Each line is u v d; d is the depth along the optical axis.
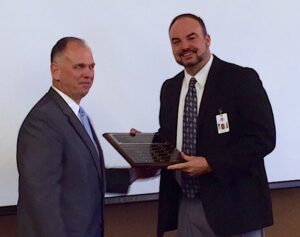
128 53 2.64
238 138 2.04
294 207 3.18
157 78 2.72
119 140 2.14
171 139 2.19
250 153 1.97
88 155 1.85
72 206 1.79
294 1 3.04
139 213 2.83
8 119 2.37
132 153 2.00
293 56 3.05
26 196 1.74
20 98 2.39
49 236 1.70
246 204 2.03
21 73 2.39
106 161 2.60
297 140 3.06
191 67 2.11
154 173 2.40
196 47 2.06
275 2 3.00
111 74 2.61
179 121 2.18
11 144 2.38
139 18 2.66
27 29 2.39
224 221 2.01
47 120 1.78
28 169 1.73
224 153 1.99
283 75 3.03
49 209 1.72
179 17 2.12
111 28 2.59
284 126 3.03
